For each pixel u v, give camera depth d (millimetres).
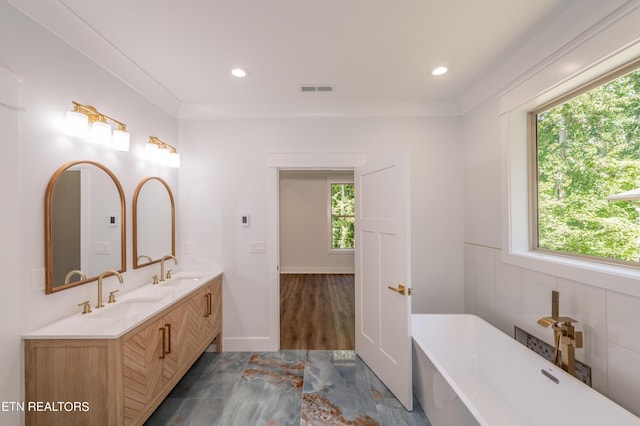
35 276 1339
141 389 1457
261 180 2676
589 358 1432
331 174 6270
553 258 1730
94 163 1692
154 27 1561
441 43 1727
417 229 2643
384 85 2285
